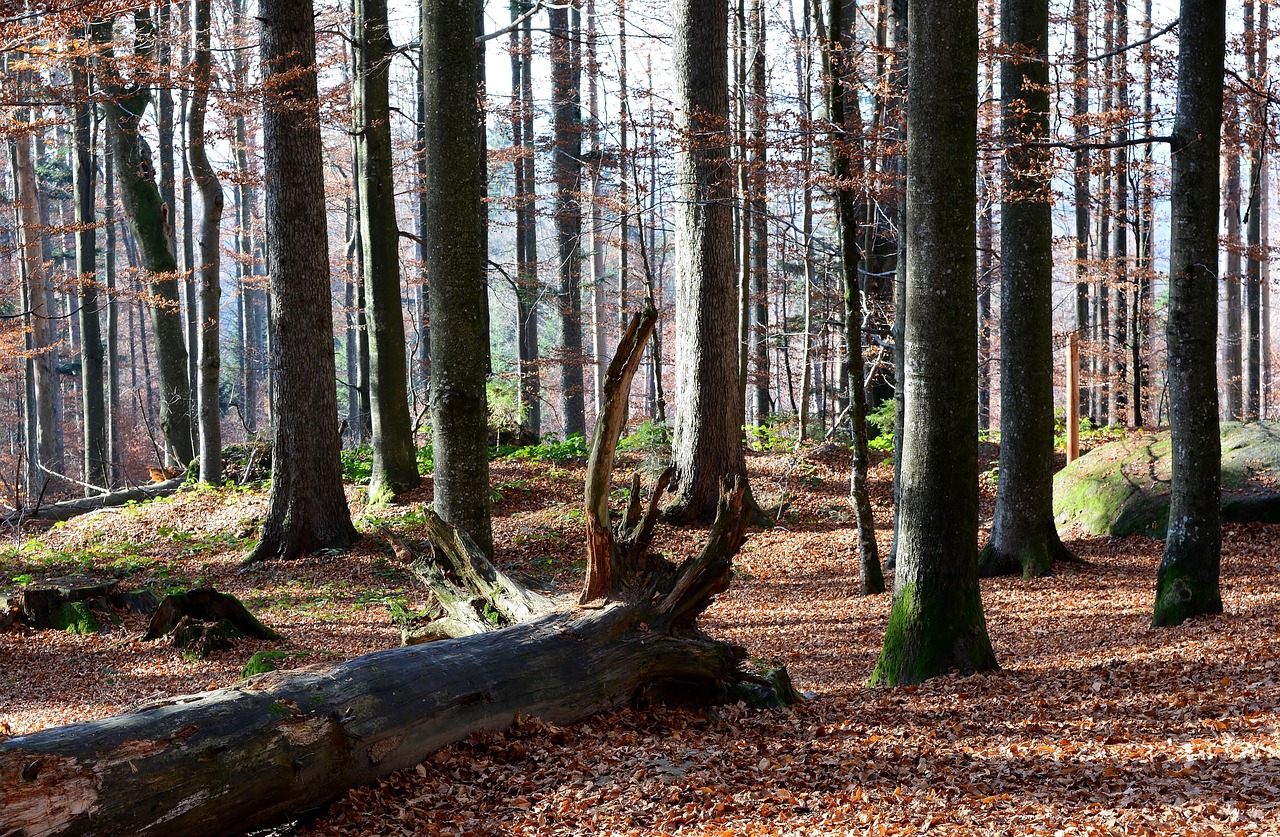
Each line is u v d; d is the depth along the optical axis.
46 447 25.55
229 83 14.52
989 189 12.03
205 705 4.73
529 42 26.30
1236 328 29.11
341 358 51.81
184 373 22.70
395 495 18.05
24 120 13.35
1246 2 19.12
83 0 9.73
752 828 4.82
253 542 16.50
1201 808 4.71
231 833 4.68
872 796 5.26
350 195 30.30
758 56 21.09
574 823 5.00
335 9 22.14
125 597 12.15
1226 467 14.80
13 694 9.66
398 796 5.28
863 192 13.65
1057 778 5.39
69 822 4.02
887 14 17.39
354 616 12.57
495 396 24.17
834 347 22.88
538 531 16.59
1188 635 8.72
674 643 6.83
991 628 10.85
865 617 11.93
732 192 16.48
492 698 5.89
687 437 16.98
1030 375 12.84
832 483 18.80
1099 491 15.38
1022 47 10.77
